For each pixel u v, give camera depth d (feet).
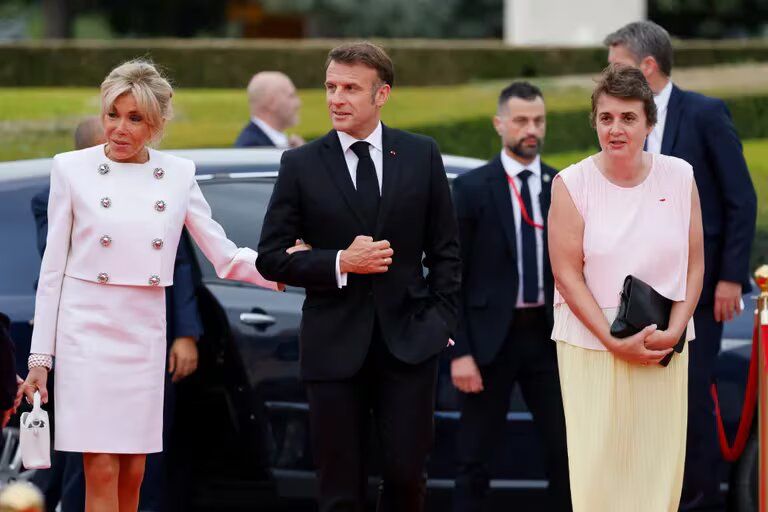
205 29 218.59
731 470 48.47
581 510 38.40
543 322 45.37
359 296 38.19
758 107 98.17
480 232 45.68
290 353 46.32
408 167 38.52
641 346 37.29
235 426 46.34
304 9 199.72
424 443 38.34
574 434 38.60
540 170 46.03
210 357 46.14
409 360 37.76
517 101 45.62
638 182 38.24
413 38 196.34
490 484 47.32
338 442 38.14
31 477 46.65
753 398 45.01
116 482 38.32
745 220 46.32
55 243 37.91
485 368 45.39
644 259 37.81
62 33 210.59
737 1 180.55
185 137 92.94
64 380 37.76
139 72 37.76
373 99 38.24
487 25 195.72
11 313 45.24
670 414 38.32
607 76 37.88
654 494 38.24
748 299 50.62
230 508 47.09
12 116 94.68
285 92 68.64
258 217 47.03
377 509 39.34
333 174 38.22
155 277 38.09
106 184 38.06
